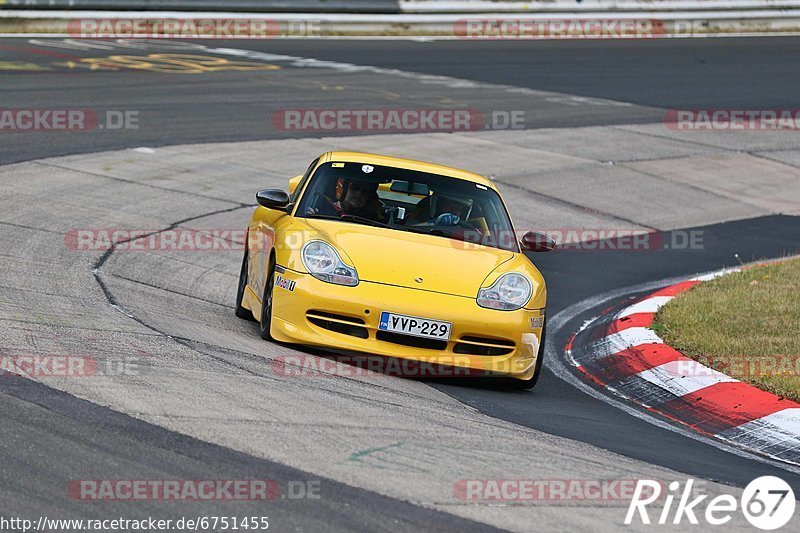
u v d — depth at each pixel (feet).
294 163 184.55
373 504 53.26
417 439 64.95
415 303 83.46
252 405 67.21
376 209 95.50
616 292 135.95
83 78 233.35
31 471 53.11
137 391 66.95
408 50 325.01
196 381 71.05
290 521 50.19
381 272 85.35
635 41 376.68
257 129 206.18
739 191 206.08
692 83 306.14
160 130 195.31
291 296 85.20
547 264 148.25
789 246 169.37
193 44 304.30
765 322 111.86
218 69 264.31
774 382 91.04
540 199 184.14
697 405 88.74
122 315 90.89
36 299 92.22
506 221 98.84
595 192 193.06
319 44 324.19
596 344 108.27
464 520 52.65
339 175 98.84
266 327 89.20
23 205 137.49
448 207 97.04
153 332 85.30
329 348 83.76
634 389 94.02
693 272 150.61
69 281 103.76
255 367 77.77
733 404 87.76
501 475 60.29
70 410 61.98
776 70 333.62
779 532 56.80
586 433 74.69
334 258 86.02
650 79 307.37
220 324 96.02
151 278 114.01
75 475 53.21
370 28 352.08
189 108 216.74
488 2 380.37
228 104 224.74
